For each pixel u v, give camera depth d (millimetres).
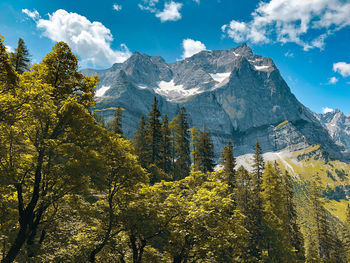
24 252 12758
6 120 11859
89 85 16953
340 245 47062
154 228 14656
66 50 15766
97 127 15469
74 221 16641
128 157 16250
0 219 12672
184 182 19234
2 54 12094
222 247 15156
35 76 15328
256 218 31266
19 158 12875
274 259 29703
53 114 13211
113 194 15828
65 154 13359
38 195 12992
